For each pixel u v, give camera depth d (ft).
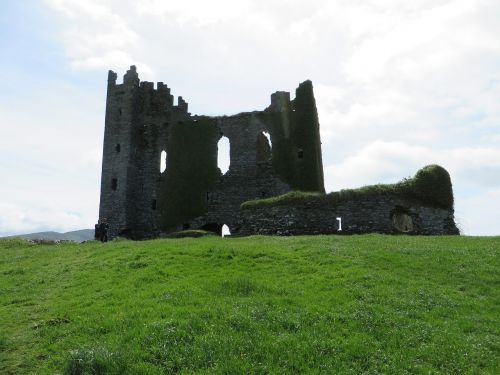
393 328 53.42
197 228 186.29
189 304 59.98
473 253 84.17
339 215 126.72
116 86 203.92
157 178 196.75
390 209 125.18
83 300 65.72
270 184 181.16
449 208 127.44
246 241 100.53
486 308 60.54
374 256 82.48
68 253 101.76
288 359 46.83
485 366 46.16
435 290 66.23
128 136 196.44
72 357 46.14
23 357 50.55
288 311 57.36
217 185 187.42
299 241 97.60
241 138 188.55
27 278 81.66
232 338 50.14
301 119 183.01
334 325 53.98
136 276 74.64
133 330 52.42
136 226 194.39
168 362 46.47
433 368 45.75
